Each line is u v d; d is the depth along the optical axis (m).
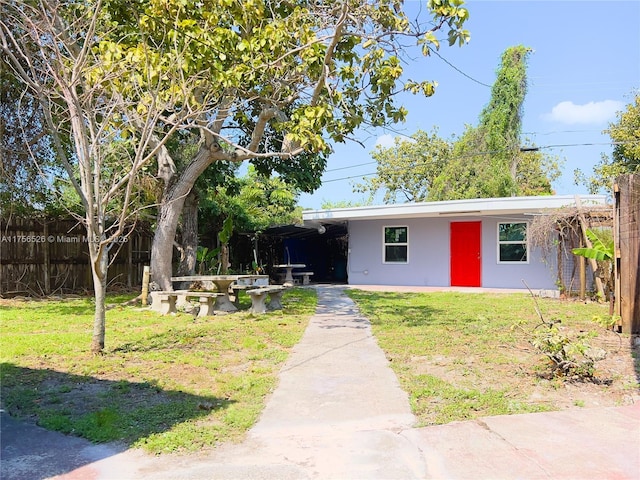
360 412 4.27
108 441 3.67
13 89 10.58
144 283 11.31
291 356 6.26
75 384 5.01
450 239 16.55
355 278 17.94
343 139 9.21
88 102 6.22
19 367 5.59
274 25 8.66
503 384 4.98
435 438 3.70
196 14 8.09
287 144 9.40
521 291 14.74
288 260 21.08
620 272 7.64
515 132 24.70
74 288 14.17
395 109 9.39
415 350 6.51
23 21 7.16
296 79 9.35
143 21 7.60
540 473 3.12
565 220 12.38
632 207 7.55
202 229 17.53
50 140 11.55
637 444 3.53
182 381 5.13
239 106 9.34
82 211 13.90
